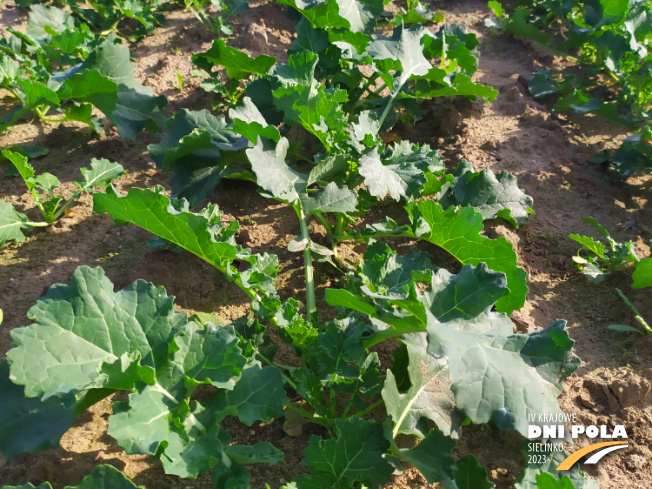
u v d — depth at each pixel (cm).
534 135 488
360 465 230
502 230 386
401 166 359
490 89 438
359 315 279
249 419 235
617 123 504
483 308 250
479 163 450
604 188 450
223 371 237
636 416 294
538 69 588
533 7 686
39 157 434
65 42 474
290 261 368
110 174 384
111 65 427
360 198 373
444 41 471
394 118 452
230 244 281
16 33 494
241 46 579
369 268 300
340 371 253
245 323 280
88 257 358
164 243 340
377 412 288
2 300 324
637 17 563
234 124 331
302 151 461
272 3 652
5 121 413
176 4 638
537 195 433
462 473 237
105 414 274
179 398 233
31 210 384
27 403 238
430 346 222
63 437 260
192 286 341
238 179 419
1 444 230
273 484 255
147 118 436
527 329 334
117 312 239
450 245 319
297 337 265
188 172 373
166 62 538
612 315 356
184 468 211
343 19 421
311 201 334
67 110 421
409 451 239
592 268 374
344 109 452
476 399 221
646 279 352
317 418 260
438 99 520
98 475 208
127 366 222
